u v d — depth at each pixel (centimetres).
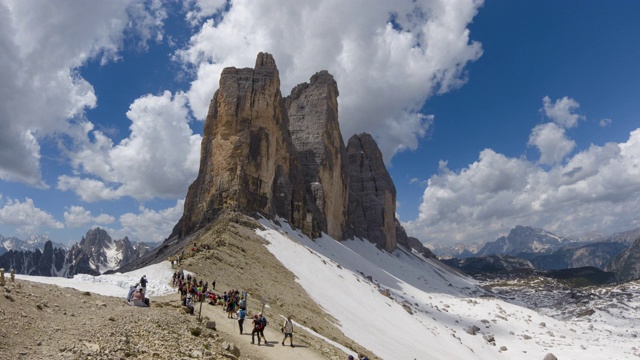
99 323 2125
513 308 12938
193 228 9706
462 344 7656
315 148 14888
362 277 10562
